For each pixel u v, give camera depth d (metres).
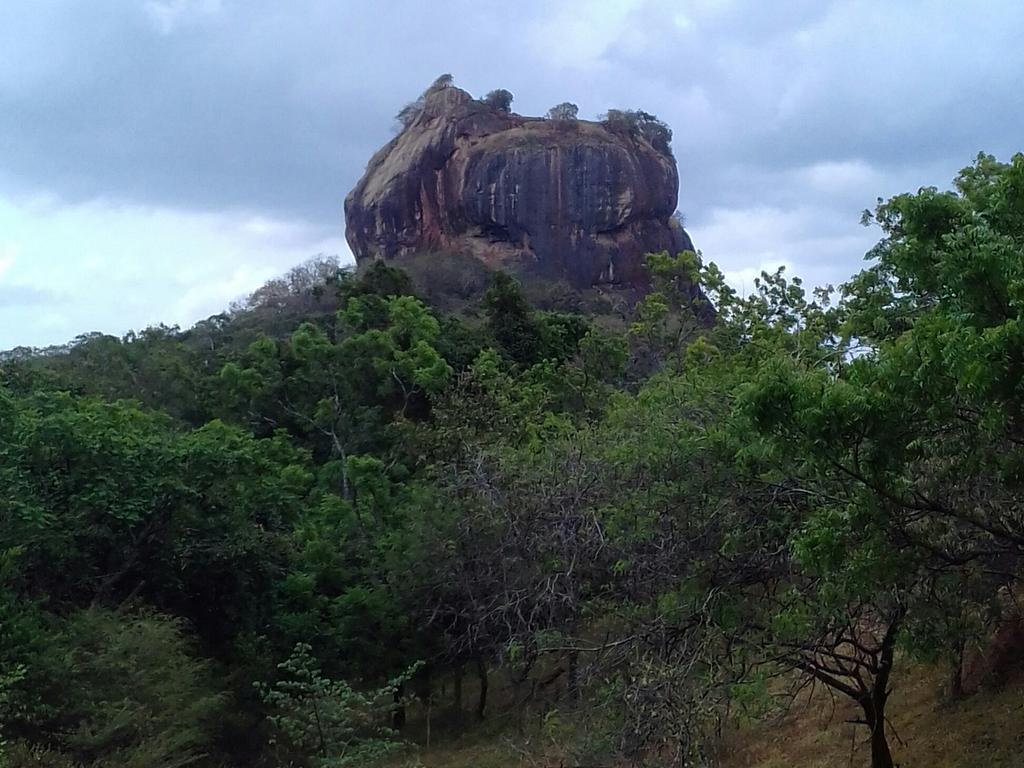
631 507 12.01
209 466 18.16
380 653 19.39
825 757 12.45
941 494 7.82
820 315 15.52
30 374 24.39
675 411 12.15
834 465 6.71
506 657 16.92
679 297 25.42
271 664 18.05
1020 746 10.89
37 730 12.73
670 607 9.98
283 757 16.64
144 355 35.59
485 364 25.97
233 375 29.95
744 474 10.09
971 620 9.23
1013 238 6.24
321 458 29.42
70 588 16.36
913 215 7.38
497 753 15.80
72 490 16.17
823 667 10.24
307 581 19.45
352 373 29.91
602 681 11.25
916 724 12.59
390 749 13.91
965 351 5.46
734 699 9.94
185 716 14.34
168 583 17.72
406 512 20.62
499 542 17.20
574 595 13.70
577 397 26.78
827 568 7.23
